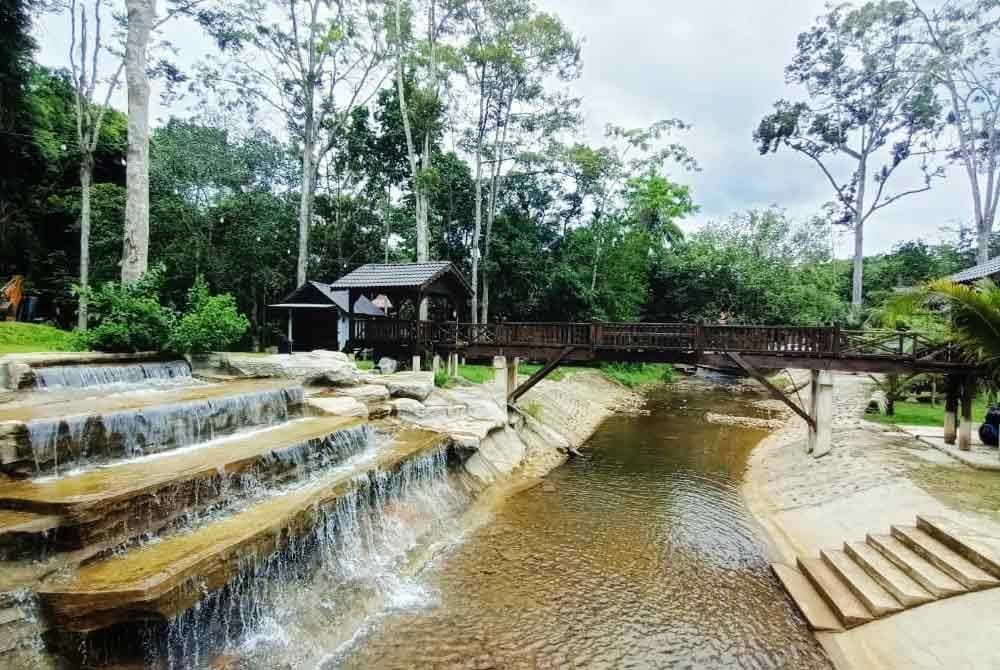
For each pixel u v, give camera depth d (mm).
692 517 10867
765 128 30094
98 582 4695
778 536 9914
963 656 5328
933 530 7523
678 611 7285
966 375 12695
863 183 28297
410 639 6469
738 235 38906
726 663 6141
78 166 23734
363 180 31484
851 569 7590
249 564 5848
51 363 9641
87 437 6848
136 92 13281
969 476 10883
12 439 6105
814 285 33906
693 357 15188
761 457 15734
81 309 17141
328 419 10648
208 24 21469
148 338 11797
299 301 19703
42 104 23031
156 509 5922
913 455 12562
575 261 31875
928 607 6223
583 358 16359
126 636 4766
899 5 25125
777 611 7285
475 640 6500
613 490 12617
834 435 15492
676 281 36656
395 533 8844
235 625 5672
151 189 24000
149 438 7645
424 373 15570
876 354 13516
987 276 14844
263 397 10055
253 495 7336
